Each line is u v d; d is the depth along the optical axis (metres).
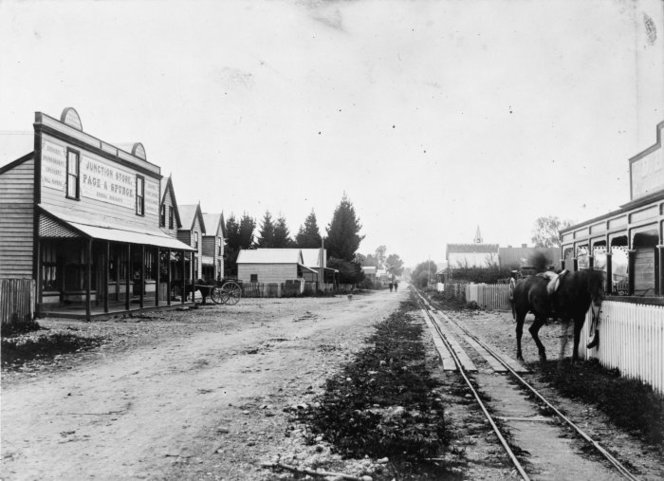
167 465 5.71
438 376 11.17
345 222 83.94
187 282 35.25
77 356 12.44
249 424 7.19
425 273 119.50
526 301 12.88
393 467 5.70
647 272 20.61
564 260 28.05
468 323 23.72
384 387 9.66
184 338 16.06
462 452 6.23
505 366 11.98
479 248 87.12
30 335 15.02
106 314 20.77
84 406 8.04
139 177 28.23
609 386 8.69
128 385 9.49
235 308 31.39
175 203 39.75
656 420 6.83
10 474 5.41
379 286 112.56
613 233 20.53
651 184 20.22
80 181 22.25
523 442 6.62
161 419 7.39
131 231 25.33
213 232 52.44
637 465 5.78
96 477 5.37
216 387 9.41
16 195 19.66
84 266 24.08
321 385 9.67
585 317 11.66
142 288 24.73
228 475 5.46
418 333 19.69
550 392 9.39
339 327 20.94
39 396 8.63
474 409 8.32
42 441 6.44
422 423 7.52
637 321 8.98
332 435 6.73
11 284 16.31
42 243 20.94
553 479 5.44
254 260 60.88
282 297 53.97
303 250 72.81
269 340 16.14
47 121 19.92
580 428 7.20
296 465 5.73
